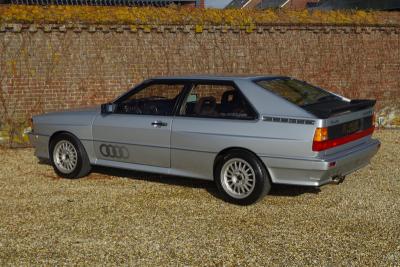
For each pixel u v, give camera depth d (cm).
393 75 1288
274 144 615
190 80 700
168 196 694
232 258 498
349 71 1251
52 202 672
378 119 1253
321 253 507
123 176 800
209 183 756
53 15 1021
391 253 506
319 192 705
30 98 1012
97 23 1045
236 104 656
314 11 1252
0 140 1001
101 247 527
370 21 1255
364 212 623
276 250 516
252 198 635
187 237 550
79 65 1043
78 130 769
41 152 819
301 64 1208
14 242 543
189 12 1141
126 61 1077
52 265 488
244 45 1158
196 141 668
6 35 983
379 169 831
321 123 597
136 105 734
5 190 730
